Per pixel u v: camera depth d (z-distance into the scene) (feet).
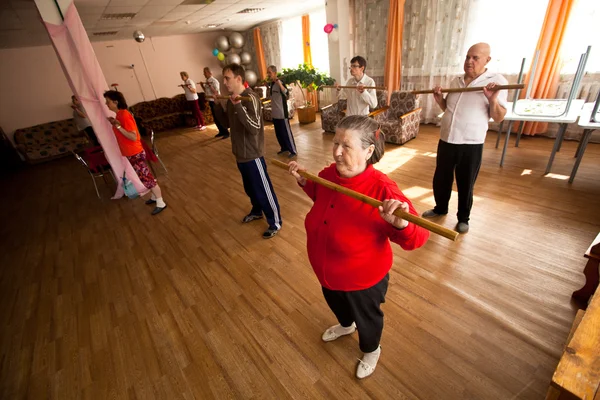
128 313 6.63
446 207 8.05
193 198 11.89
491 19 13.42
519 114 9.76
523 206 8.25
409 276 6.39
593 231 6.97
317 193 3.77
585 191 8.54
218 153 17.33
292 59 26.18
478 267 6.39
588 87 11.51
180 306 6.61
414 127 14.96
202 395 4.78
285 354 5.22
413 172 11.24
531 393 4.15
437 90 6.73
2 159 20.80
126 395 4.95
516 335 4.92
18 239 10.67
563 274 5.93
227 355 5.36
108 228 10.54
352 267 3.42
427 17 15.48
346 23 18.67
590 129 8.09
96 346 5.92
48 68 22.30
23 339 6.32
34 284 8.07
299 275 6.99
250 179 7.84
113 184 14.78
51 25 9.77
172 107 26.81
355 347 5.15
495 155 11.65
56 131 22.48
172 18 18.63
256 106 7.20
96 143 20.13
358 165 3.13
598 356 2.53
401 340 5.10
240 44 28.55
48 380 5.37
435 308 5.58
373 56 19.33
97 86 10.96
